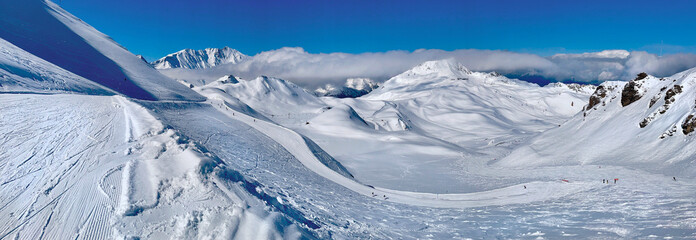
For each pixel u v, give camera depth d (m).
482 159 63.56
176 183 13.66
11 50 55.72
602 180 29.92
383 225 19.52
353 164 61.19
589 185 29.00
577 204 24.06
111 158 16.55
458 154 68.44
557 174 37.41
